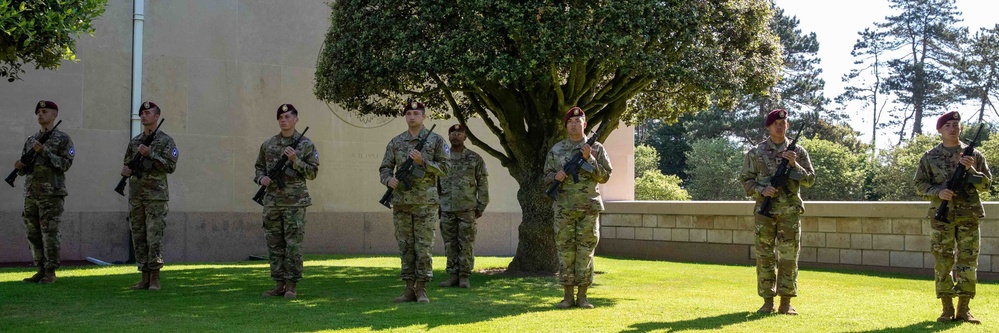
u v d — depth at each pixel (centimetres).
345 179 1582
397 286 954
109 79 1370
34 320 664
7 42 666
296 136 841
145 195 879
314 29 1559
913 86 4584
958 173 691
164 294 849
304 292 883
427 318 693
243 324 656
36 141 897
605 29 974
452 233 990
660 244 1577
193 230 1430
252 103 1493
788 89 4472
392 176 806
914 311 757
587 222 767
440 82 1083
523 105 1171
